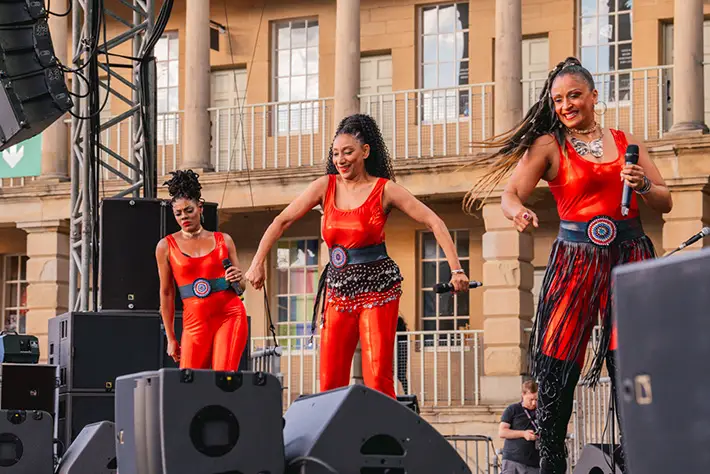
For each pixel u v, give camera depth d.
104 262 11.52
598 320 5.70
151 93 14.37
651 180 5.34
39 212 22.73
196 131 21.81
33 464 7.69
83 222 14.20
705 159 18.27
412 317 22.34
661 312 2.56
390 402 4.67
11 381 10.92
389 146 22.83
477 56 22.53
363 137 6.13
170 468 4.49
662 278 2.56
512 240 19.47
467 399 21.06
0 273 25.34
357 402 4.63
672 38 21.42
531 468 11.73
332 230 6.00
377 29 23.25
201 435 4.57
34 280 22.70
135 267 11.55
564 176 5.34
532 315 19.73
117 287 11.49
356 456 4.59
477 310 22.06
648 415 2.59
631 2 21.59
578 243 5.28
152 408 4.61
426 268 22.58
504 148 5.54
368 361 5.88
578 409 13.01
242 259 23.45
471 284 6.04
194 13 21.92
